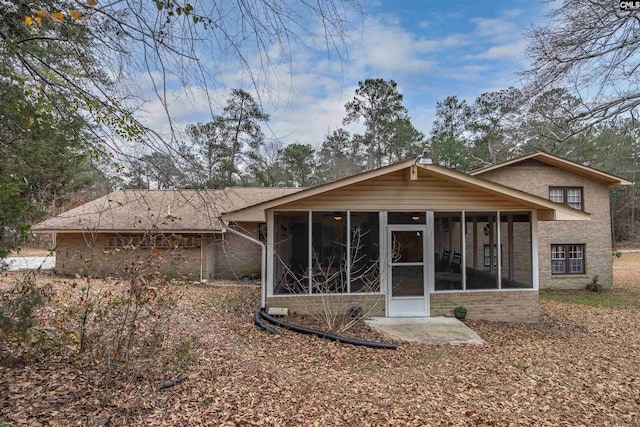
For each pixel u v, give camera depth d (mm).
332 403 4855
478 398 5242
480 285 10305
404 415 4621
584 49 9977
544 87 10875
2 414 3906
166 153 4250
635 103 10445
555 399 5328
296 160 29141
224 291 13180
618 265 26875
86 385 4676
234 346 6965
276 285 9766
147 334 6344
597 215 16781
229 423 4133
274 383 5355
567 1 9633
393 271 10094
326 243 9891
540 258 16734
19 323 4555
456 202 10195
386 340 8164
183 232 14391
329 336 8016
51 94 4660
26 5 3822
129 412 4148
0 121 4660
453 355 7281
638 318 11383
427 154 9594
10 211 4305
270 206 9352
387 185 10031
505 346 7984
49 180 5934
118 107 4180
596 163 22422
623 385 5922
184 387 4941
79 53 4199
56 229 13711
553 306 13055
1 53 4320
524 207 10359
